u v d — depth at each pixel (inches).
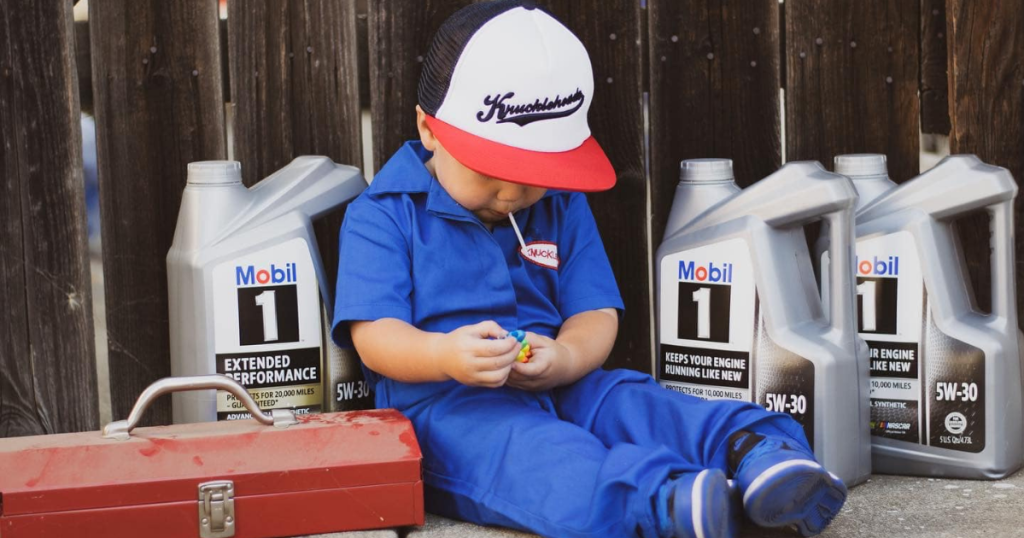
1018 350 77.7
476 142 67.0
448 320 73.2
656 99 90.1
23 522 60.1
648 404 68.7
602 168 68.8
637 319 92.4
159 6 85.6
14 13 82.8
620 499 59.8
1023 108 88.7
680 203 80.3
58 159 84.5
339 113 88.0
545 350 69.2
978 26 88.1
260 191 78.9
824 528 61.9
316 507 63.4
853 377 75.1
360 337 71.1
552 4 88.5
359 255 72.2
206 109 86.8
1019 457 78.2
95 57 85.3
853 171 81.7
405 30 87.8
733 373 76.7
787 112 90.3
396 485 64.1
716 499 55.8
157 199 87.1
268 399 77.0
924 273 77.5
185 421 77.4
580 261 77.5
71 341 86.4
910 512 69.7
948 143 91.1
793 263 77.1
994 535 64.6
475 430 68.1
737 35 89.5
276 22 86.9
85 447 62.4
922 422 77.9
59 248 85.4
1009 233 76.8
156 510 61.4
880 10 89.4
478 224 72.8
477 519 67.3
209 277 75.6
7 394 86.2
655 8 89.3
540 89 66.5
